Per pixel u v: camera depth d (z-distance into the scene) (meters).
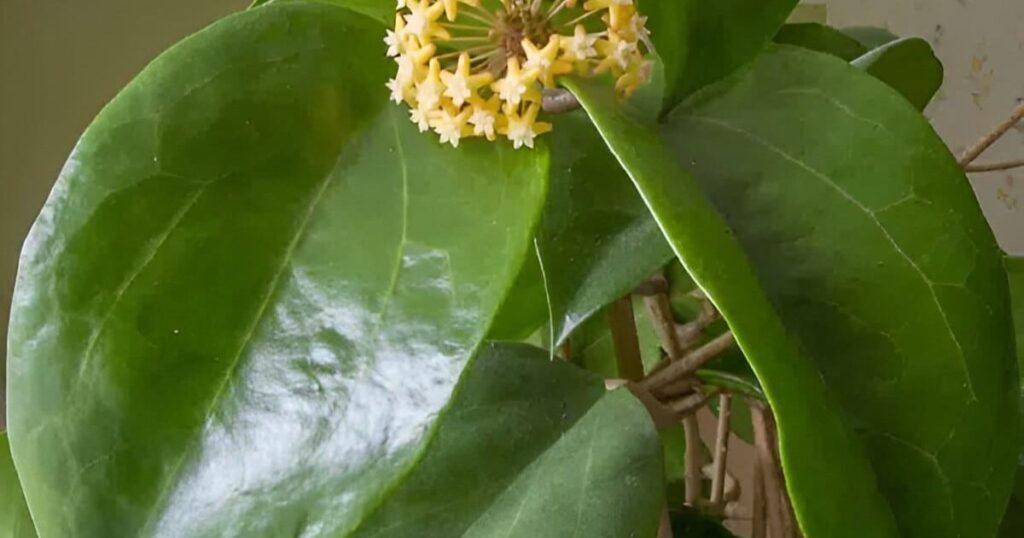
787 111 0.56
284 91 0.54
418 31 0.52
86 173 0.52
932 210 0.54
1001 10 1.48
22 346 0.51
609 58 0.51
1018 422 0.54
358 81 0.55
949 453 0.52
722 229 0.48
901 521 0.51
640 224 0.55
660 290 0.66
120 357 0.50
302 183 0.53
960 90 1.51
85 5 1.28
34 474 0.50
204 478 0.49
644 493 0.54
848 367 0.52
